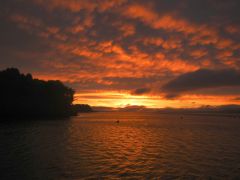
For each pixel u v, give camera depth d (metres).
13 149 35.78
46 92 157.25
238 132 67.56
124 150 36.16
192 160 29.61
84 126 85.81
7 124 85.12
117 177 22.17
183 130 73.81
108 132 65.12
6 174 22.75
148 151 35.56
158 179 21.80
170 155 32.59
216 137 54.53
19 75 142.12
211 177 22.67
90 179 21.48
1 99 125.69
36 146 38.81
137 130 72.62
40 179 21.33
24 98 138.88
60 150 35.50
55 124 90.88
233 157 31.56
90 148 37.72
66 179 21.38
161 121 134.75
